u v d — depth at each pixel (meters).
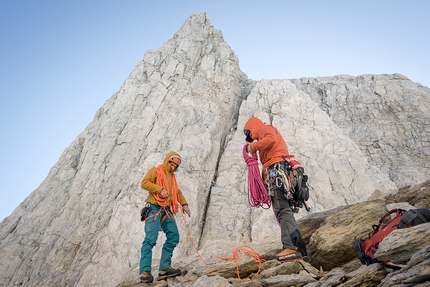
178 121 18.83
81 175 18.27
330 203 15.32
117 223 13.00
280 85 22.78
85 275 11.57
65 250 14.66
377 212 4.94
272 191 4.51
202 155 16.62
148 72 23.06
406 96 26.11
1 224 17.52
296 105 20.72
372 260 3.54
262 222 13.67
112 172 17.70
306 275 4.08
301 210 14.86
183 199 5.51
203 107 20.08
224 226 14.15
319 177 16.52
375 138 24.23
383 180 16.86
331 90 29.11
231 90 22.22
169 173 5.37
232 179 16.55
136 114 20.30
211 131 18.25
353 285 3.21
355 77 29.62
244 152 4.88
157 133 18.44
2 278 14.32
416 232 3.01
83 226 15.12
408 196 5.65
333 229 4.92
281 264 4.36
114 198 16.06
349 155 17.72
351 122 26.02
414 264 2.78
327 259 4.63
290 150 17.88
